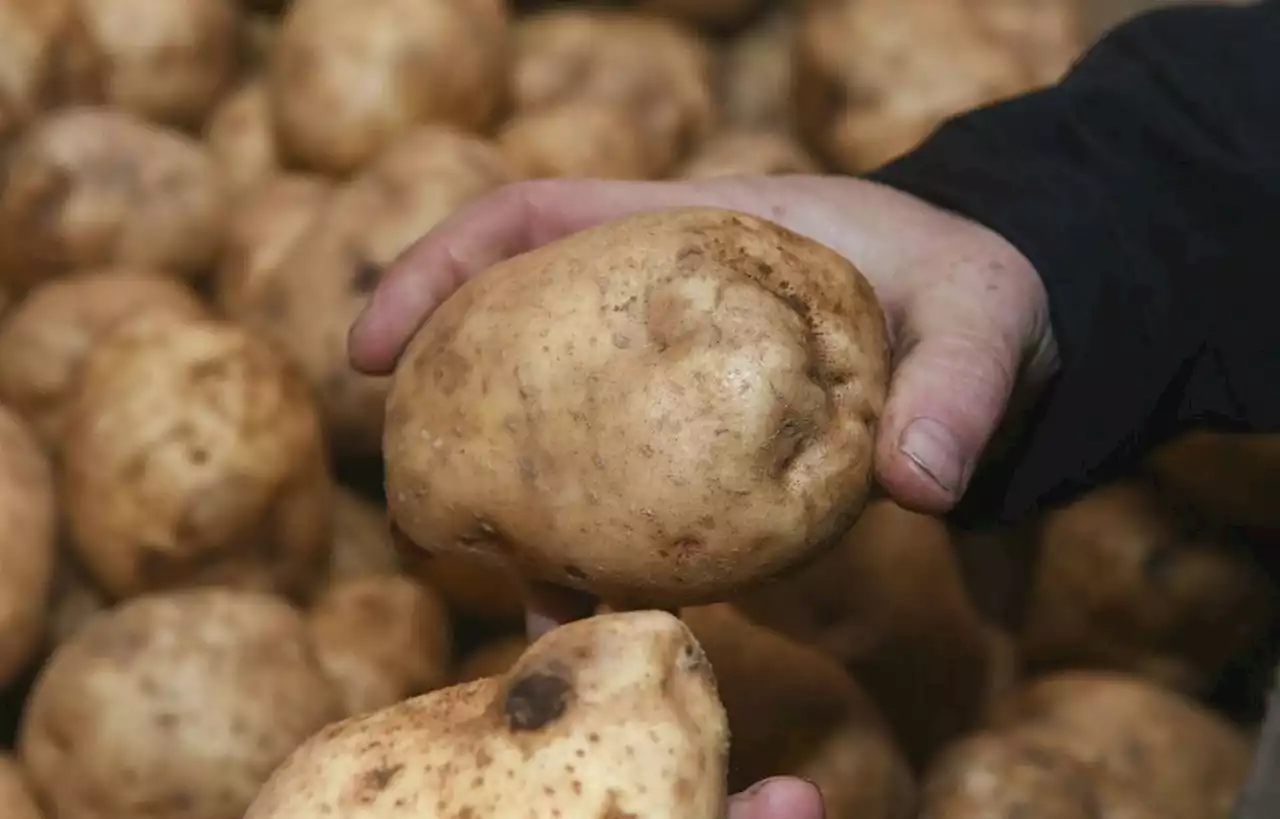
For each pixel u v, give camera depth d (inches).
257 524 30.7
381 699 30.0
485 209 26.7
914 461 23.3
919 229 26.4
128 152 34.3
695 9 40.2
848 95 36.7
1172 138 27.0
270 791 22.6
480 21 36.1
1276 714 24.3
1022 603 32.9
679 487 23.2
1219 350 26.9
